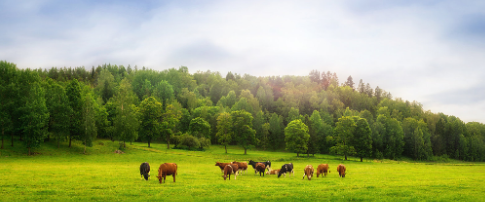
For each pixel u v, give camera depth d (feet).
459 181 94.63
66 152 209.36
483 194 69.72
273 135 418.72
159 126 295.89
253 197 64.85
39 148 207.21
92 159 190.70
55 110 228.63
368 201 62.54
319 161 235.20
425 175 121.39
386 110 496.23
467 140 410.52
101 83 549.54
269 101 548.31
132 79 626.23
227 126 299.38
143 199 61.62
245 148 295.07
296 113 466.29
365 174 126.52
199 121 344.08
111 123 315.58
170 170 88.28
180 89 587.27
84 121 220.02
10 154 185.37
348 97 626.23
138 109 310.45
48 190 68.08
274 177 112.57
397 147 362.74
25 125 193.36
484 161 399.65
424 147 370.73
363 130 280.92
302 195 67.10
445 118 513.04
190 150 292.81
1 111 198.49
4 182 79.97
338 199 63.98
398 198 64.39
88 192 67.46
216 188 75.10
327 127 389.80
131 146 265.75
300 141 291.17
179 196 64.85
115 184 80.12
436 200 62.69
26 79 231.30
